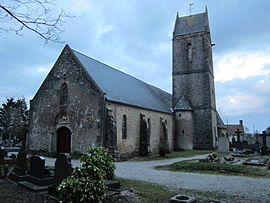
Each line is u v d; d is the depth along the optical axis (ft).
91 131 59.57
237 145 96.12
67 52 68.49
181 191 26.73
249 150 82.07
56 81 68.85
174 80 109.91
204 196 24.64
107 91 64.39
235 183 31.42
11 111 140.46
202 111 102.12
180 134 100.53
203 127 100.68
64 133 65.21
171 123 99.60
